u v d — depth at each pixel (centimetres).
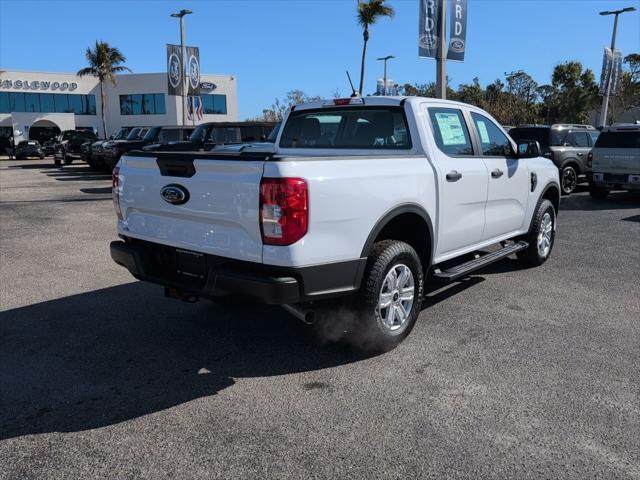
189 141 1537
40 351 455
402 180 433
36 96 5262
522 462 301
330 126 556
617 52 2859
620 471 293
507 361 429
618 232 962
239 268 374
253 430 335
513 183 614
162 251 430
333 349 455
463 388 385
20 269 708
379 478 289
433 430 333
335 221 377
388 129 507
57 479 290
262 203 355
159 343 471
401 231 477
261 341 474
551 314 537
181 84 2817
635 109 5069
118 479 290
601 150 1336
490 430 332
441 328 500
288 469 297
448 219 500
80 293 608
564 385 389
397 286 441
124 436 330
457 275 511
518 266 720
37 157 4091
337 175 379
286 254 357
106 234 942
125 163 450
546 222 717
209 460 305
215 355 446
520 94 5581
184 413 356
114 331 498
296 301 368
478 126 575
